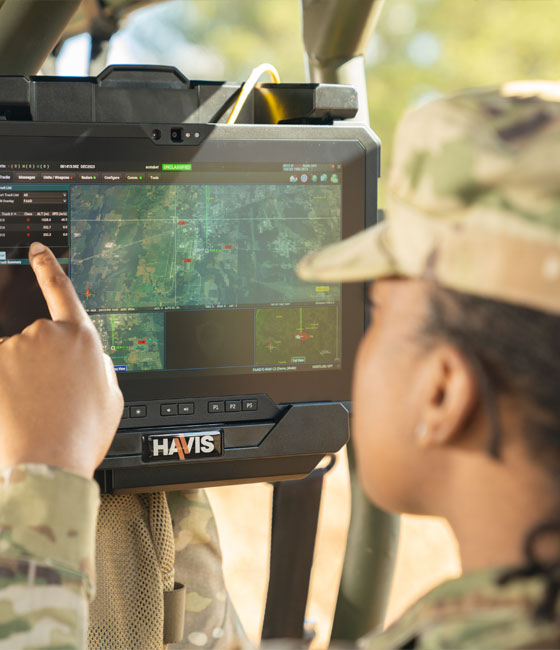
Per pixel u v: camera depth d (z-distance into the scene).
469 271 0.40
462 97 0.43
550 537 0.41
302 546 0.93
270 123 0.85
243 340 0.79
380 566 1.01
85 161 0.73
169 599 0.78
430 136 0.42
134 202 0.75
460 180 0.40
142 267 0.75
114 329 0.75
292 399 0.80
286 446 0.80
